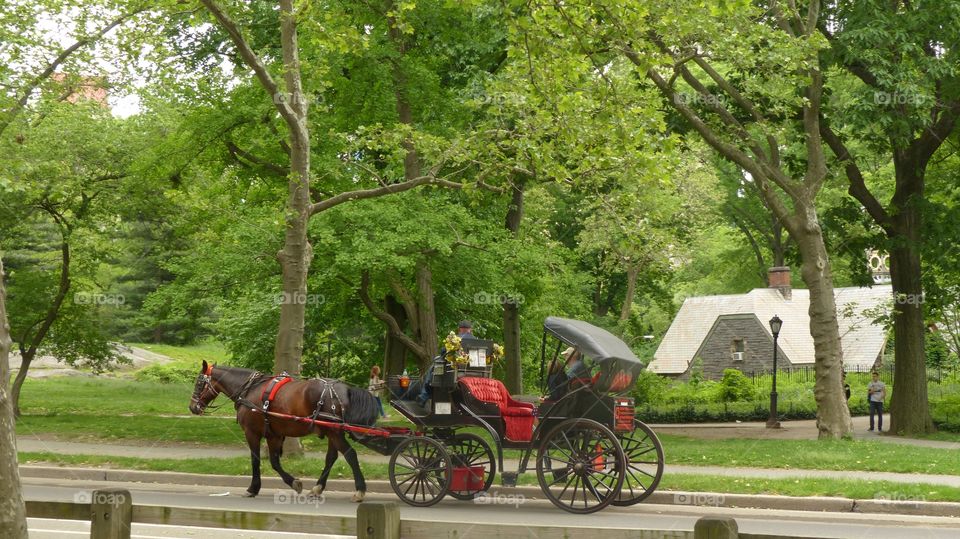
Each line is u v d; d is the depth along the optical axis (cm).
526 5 1327
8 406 621
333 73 2742
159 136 3059
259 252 2406
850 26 2494
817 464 1884
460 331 1516
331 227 2434
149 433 2556
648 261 4522
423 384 1522
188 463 1891
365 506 552
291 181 1959
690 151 2811
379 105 2691
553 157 2002
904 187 3055
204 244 2603
